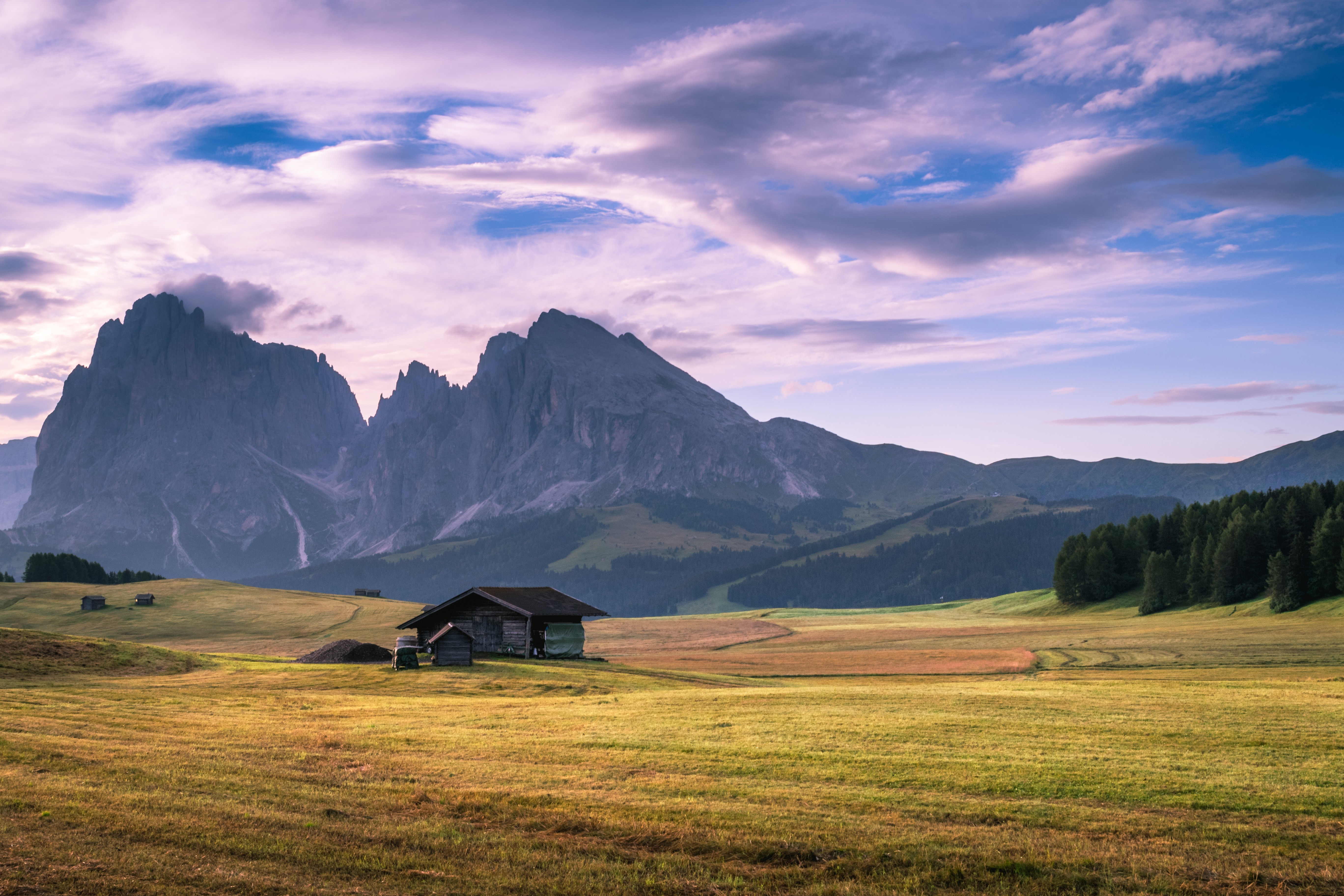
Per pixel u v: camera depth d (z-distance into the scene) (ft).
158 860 50.65
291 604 520.83
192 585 572.51
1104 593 586.45
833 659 339.16
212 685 163.43
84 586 554.87
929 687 142.61
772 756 83.82
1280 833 59.67
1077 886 51.78
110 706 118.11
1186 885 51.16
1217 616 457.27
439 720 110.52
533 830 62.03
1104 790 69.77
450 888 49.60
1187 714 102.01
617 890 50.31
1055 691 129.49
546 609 253.44
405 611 511.81
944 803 67.46
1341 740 84.94
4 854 49.80
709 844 58.65
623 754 85.71
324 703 134.92
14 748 78.74
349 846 55.77
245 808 62.49
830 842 58.85
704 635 538.06
